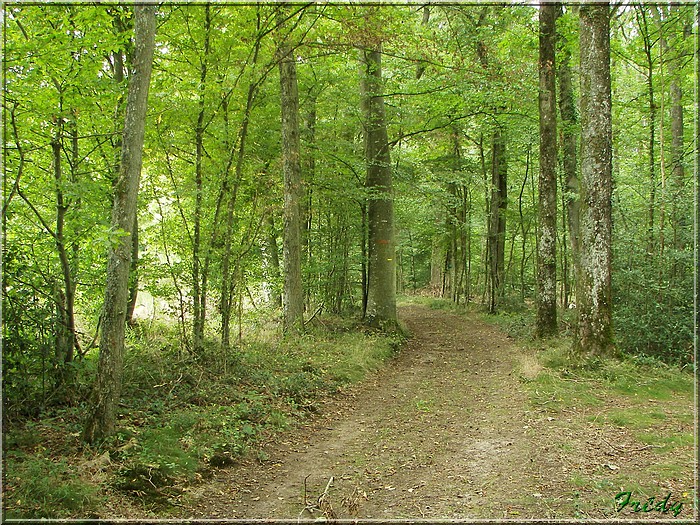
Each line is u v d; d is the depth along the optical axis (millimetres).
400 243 30078
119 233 5074
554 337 12500
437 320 19703
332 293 16531
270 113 13039
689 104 14688
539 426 6605
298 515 4477
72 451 5047
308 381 8766
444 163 19438
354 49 12164
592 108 9336
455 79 13484
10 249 6094
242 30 8969
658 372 8766
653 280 10297
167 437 5648
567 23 13195
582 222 9570
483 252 27578
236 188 9078
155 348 8594
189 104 8531
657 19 12844
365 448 6297
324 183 14352
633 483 4742
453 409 7863
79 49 6195
